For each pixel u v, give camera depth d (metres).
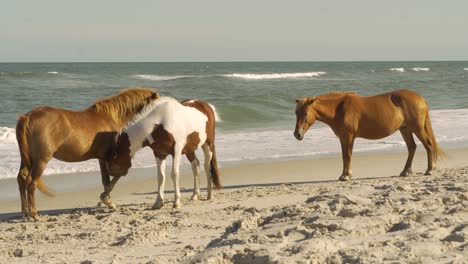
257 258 4.77
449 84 57.69
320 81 62.59
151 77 65.69
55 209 10.57
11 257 7.08
